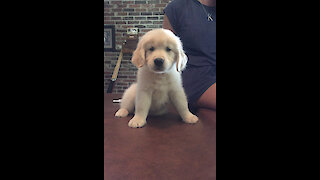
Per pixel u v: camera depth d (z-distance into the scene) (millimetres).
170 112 1249
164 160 752
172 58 1033
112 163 755
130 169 747
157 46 1017
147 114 1118
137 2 1584
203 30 1234
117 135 924
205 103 1216
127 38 1578
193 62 1258
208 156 802
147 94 1086
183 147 845
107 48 1619
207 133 948
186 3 1308
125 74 1594
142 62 1031
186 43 1278
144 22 1595
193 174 722
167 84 1083
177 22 1313
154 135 943
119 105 1328
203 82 1226
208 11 1282
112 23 1595
